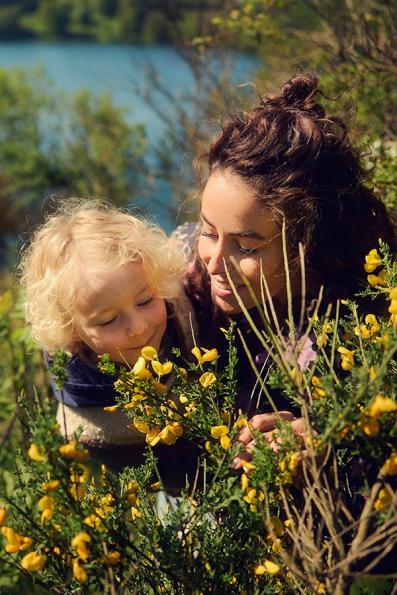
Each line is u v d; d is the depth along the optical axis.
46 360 1.57
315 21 3.20
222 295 1.51
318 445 1.06
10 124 8.26
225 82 3.78
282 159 1.46
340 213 1.53
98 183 5.53
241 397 1.47
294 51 2.98
